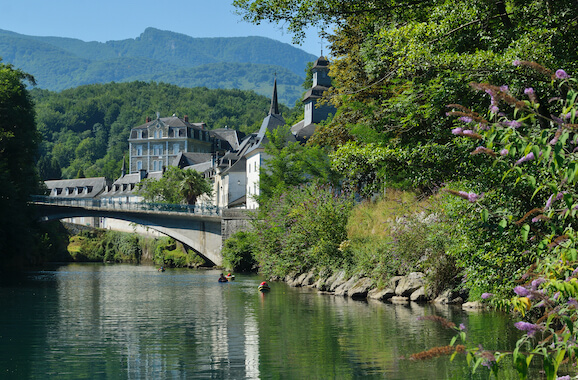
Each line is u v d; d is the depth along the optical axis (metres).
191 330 22.70
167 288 45.00
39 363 16.81
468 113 6.36
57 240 100.81
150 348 18.98
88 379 14.95
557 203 10.02
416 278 30.34
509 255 13.90
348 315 25.44
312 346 18.61
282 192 60.94
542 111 13.53
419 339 19.11
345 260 37.59
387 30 18.80
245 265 71.75
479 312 24.67
